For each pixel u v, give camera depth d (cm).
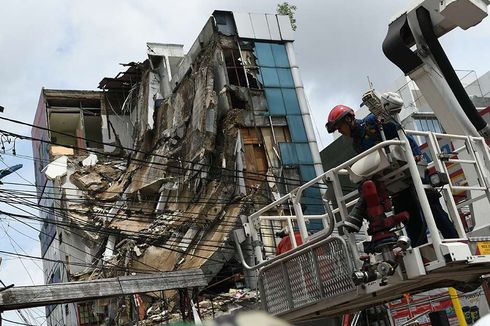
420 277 471
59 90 4003
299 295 536
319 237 516
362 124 541
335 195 527
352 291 484
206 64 3011
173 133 3186
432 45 702
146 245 2814
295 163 2825
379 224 477
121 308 2623
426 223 486
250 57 3012
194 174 2875
